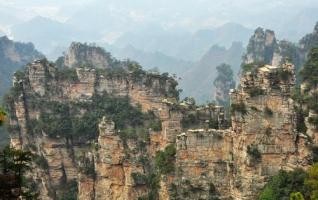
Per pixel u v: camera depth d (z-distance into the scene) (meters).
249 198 100.19
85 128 142.62
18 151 72.94
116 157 122.75
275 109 98.88
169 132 117.94
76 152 143.12
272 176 99.25
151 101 143.88
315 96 111.44
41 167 140.38
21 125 144.75
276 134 99.12
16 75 147.75
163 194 110.31
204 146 107.31
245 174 100.56
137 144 123.62
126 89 147.25
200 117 118.00
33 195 76.38
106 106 145.50
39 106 145.12
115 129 125.19
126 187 122.12
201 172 107.75
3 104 147.12
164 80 144.25
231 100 103.38
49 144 141.88
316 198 87.44
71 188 140.75
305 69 121.19
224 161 106.25
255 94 99.44
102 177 125.12
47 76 147.38
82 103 146.62
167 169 110.12
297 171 96.75
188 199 108.00
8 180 68.44
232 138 104.69
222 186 106.56
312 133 101.25
